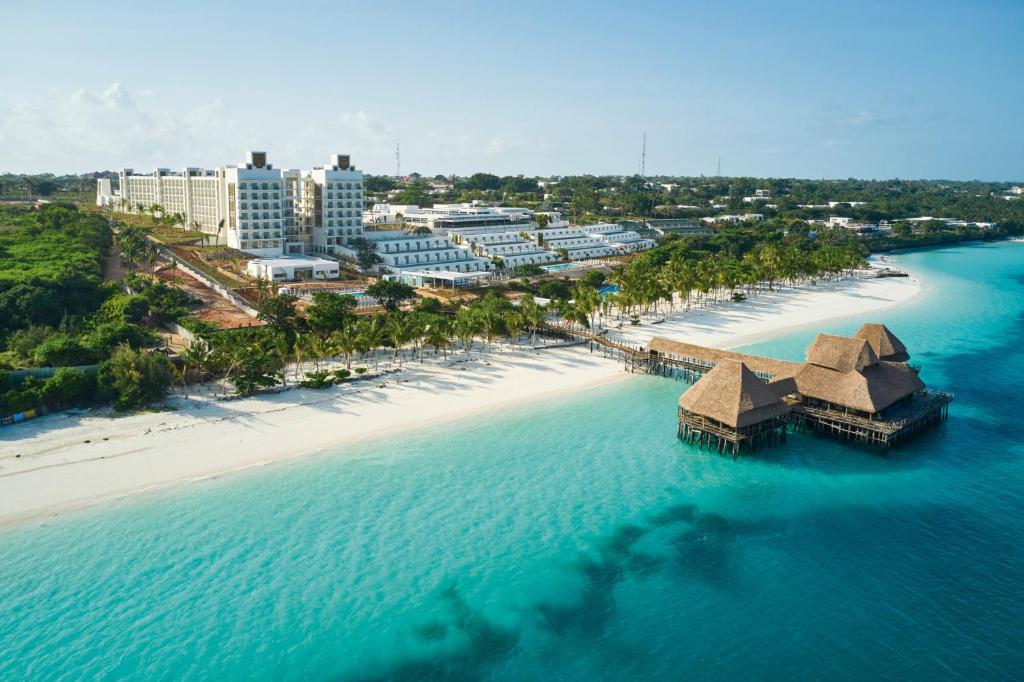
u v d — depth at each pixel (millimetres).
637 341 127625
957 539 64438
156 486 69062
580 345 124938
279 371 97562
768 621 52969
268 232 185125
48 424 80438
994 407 99438
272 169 184250
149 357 88375
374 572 57719
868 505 70562
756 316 153000
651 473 76562
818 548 62750
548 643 50406
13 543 59312
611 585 57000
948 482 75875
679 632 51688
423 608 53688
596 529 65062
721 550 62250
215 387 94062
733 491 73062
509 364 112062
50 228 172125
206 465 73562
